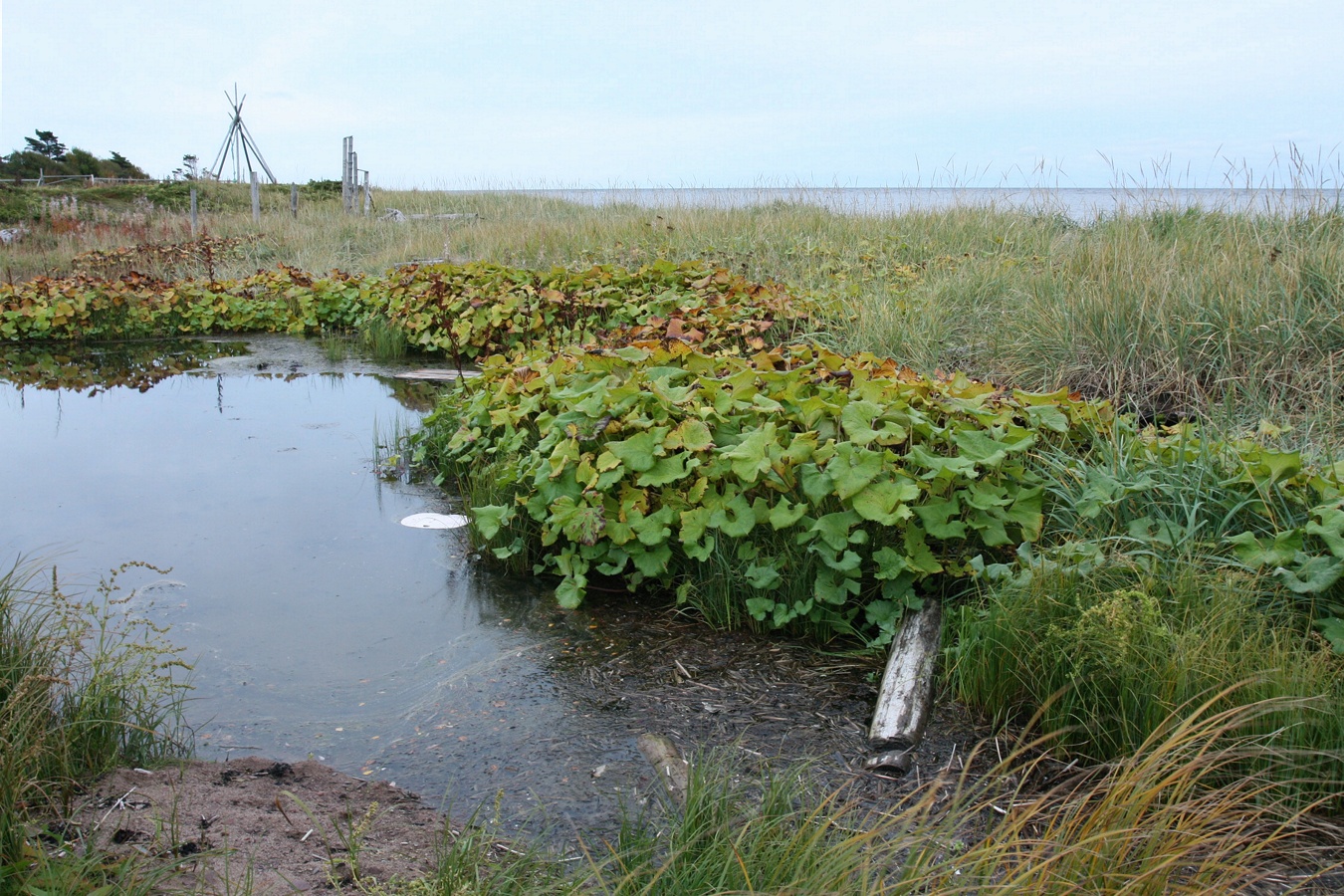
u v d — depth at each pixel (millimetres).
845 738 2785
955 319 6816
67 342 10609
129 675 2639
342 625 3621
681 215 13180
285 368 8969
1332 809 2314
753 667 3266
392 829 2270
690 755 2664
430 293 8992
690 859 1998
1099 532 3350
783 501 3490
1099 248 7176
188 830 2145
